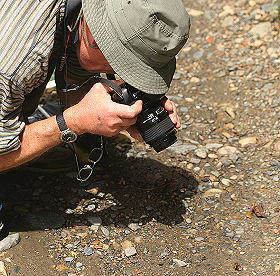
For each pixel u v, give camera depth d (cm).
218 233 286
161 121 251
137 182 326
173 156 347
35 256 268
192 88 411
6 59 235
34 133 252
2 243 269
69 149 339
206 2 491
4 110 245
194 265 264
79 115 242
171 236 286
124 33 226
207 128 372
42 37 236
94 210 304
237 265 259
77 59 279
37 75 244
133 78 234
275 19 458
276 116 371
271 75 408
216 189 319
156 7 220
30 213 298
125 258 271
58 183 323
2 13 237
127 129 267
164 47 227
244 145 353
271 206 300
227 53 438
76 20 241
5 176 325
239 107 387
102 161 340
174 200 312
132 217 300
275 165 331
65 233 286
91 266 264
